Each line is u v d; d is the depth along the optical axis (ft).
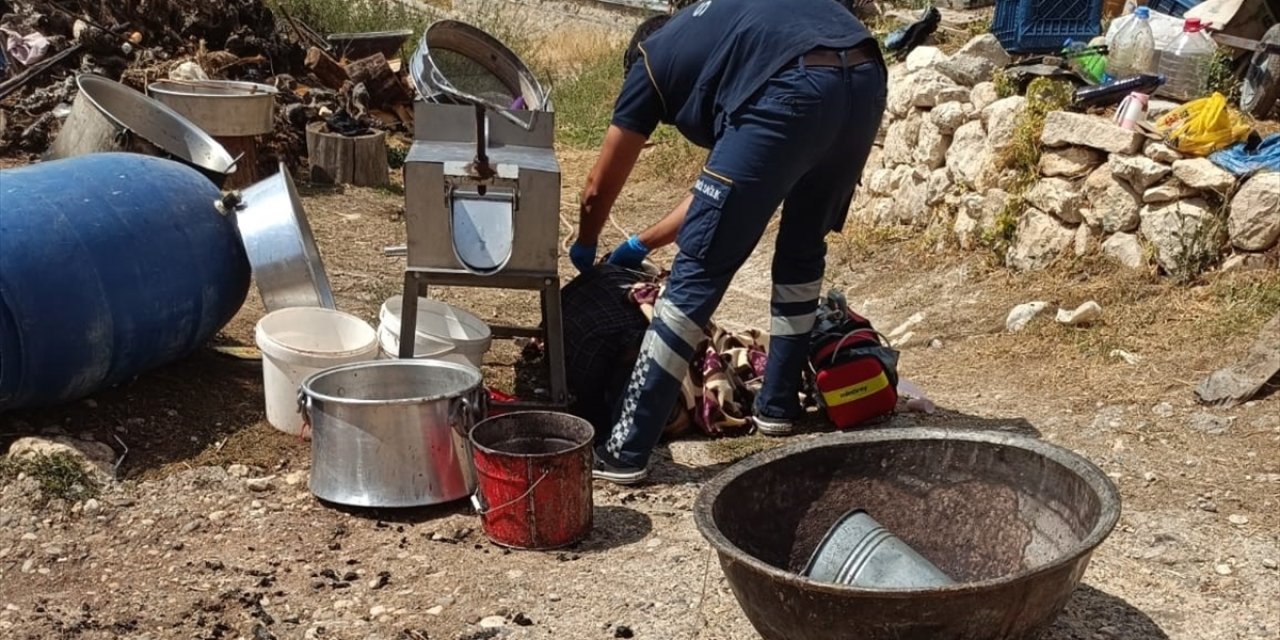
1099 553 11.73
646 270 16.66
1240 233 17.33
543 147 14.98
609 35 53.47
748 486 10.23
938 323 19.16
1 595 11.21
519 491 11.68
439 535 12.21
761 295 22.38
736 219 12.77
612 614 10.68
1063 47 23.12
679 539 12.15
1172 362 16.07
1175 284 17.80
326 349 15.17
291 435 14.30
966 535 10.72
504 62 15.49
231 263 15.21
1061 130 19.52
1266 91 20.02
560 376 14.66
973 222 21.25
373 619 10.69
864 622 8.54
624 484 13.46
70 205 13.56
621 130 13.83
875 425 15.20
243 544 12.08
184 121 19.56
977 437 10.57
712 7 13.14
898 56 27.20
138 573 11.57
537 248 13.99
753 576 8.87
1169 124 18.44
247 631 10.52
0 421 13.69
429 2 56.39
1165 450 13.99
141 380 14.99
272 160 28.89
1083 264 19.17
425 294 14.83
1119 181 18.71
